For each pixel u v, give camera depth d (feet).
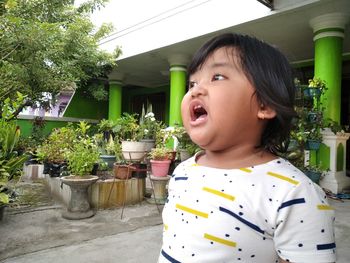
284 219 1.94
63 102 30.22
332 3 12.92
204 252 2.12
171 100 21.84
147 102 31.65
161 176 12.47
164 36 19.44
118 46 22.38
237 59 2.19
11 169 9.77
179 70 21.56
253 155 2.31
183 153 14.62
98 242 8.37
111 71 26.25
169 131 16.43
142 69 26.48
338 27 14.01
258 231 2.03
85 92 29.89
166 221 2.53
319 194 2.07
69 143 15.15
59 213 11.18
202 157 2.74
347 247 7.87
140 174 12.97
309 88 13.15
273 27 15.71
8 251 7.69
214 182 2.27
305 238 1.90
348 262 6.97
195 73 2.41
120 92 28.37
